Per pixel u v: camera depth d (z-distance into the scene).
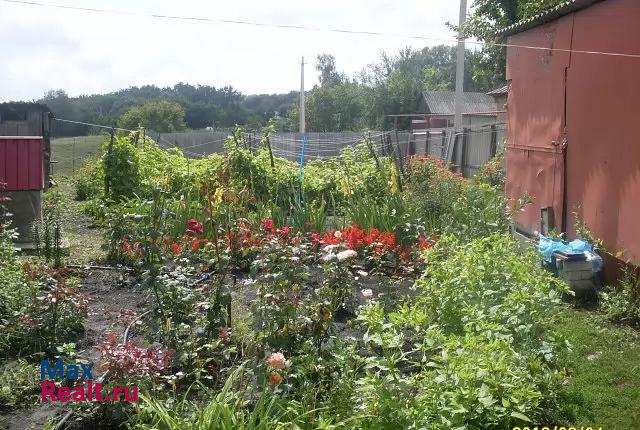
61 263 8.95
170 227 8.94
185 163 16.75
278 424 3.95
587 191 8.97
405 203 10.49
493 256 6.16
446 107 39.66
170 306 5.42
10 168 10.27
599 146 8.62
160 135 29.39
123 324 6.29
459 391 4.06
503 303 5.37
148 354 4.65
